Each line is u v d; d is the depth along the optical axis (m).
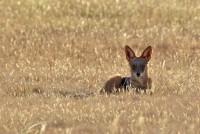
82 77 35.09
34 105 28.05
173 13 53.44
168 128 23.39
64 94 31.31
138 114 25.89
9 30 47.94
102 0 57.47
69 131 22.33
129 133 22.86
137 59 31.70
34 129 23.41
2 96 30.58
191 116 25.61
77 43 44.47
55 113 26.34
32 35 46.22
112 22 51.25
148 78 31.73
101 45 44.28
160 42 44.78
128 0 57.28
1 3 56.34
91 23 50.50
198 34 47.12
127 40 45.66
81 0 56.84
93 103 28.27
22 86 32.47
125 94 29.89
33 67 37.94
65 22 50.62
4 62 39.66
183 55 41.56
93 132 23.17
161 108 27.00
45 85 33.19
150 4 56.50
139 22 51.28
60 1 57.34
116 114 25.38
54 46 43.56
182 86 31.97
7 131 23.14
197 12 54.28
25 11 54.00
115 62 39.59
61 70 36.84
